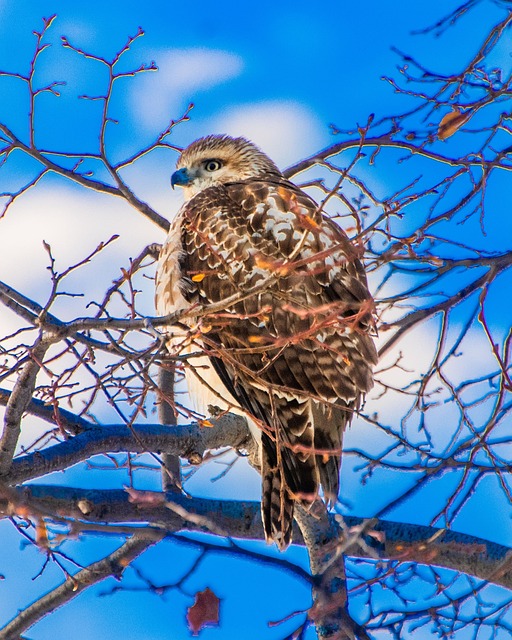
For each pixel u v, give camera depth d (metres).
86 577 9.99
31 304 8.71
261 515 9.92
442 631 8.75
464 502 8.77
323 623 8.12
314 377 10.23
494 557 9.91
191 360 11.16
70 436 9.36
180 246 11.47
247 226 11.15
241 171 13.55
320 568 9.44
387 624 8.47
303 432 10.12
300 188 11.83
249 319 10.48
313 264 10.48
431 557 8.91
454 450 8.83
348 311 10.53
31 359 8.03
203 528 9.99
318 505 9.72
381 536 8.51
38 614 10.08
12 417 8.59
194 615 8.16
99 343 7.84
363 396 10.44
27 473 8.98
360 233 7.28
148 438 9.70
